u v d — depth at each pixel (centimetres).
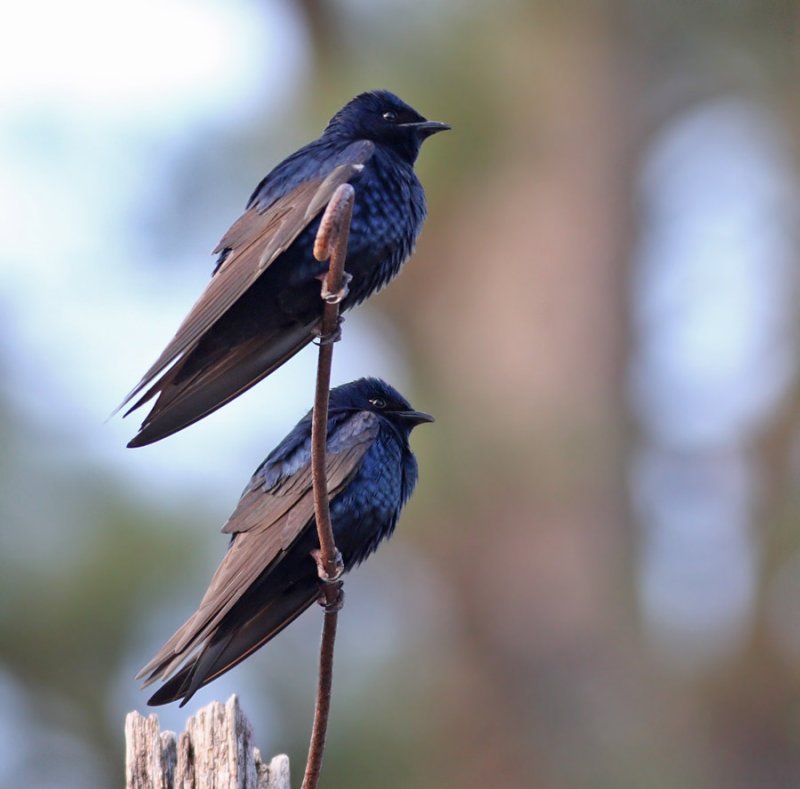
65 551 1333
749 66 1945
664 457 1930
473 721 1680
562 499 1766
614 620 1770
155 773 739
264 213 856
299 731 1408
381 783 1445
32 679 1388
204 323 800
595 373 1864
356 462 880
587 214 1877
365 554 914
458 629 1719
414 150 947
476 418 1789
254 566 823
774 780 1805
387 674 1530
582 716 1717
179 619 1348
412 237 880
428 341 1858
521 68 1798
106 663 1379
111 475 1362
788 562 1880
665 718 1770
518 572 1728
